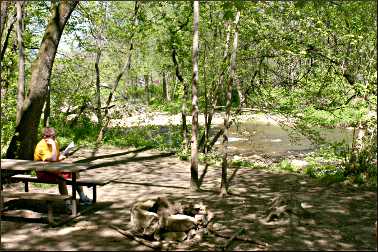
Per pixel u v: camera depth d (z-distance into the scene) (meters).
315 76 14.74
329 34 13.11
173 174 11.27
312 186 9.89
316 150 17.09
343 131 20.48
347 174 10.63
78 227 6.98
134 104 24.20
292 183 10.20
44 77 10.52
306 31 12.93
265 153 17.28
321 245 6.16
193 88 9.24
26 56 15.69
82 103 18.81
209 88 15.54
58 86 18.88
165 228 6.41
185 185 9.99
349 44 13.33
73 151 14.61
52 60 10.65
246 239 6.30
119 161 13.01
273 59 14.58
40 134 15.02
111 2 17.11
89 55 19.98
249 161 14.07
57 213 7.73
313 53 13.64
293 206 7.39
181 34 15.45
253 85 15.30
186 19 15.45
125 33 16.95
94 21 17.17
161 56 17.97
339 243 6.24
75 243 6.28
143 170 11.73
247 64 15.23
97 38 18.16
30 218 7.40
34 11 15.45
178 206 6.93
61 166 7.51
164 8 15.46
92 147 15.55
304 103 15.51
